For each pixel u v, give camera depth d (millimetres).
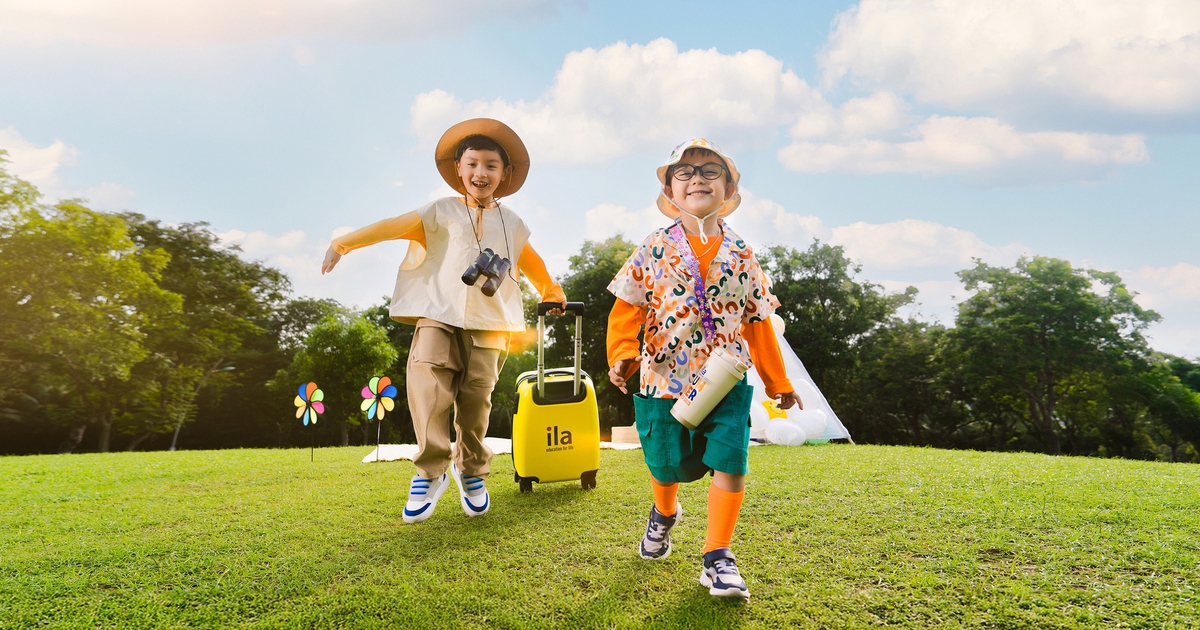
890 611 2047
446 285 3402
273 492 4078
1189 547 2637
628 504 3543
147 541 2893
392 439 31031
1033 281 28141
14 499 3916
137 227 30297
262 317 34000
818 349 27469
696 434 2402
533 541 2830
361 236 3307
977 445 30781
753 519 3146
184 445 32375
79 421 25281
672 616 2012
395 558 2619
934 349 30625
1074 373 27750
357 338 26875
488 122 3520
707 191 2512
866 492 3736
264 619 2023
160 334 26750
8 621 2012
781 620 1980
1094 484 3939
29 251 21422
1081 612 1996
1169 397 26516
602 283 25828
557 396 3973
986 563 2490
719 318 2434
